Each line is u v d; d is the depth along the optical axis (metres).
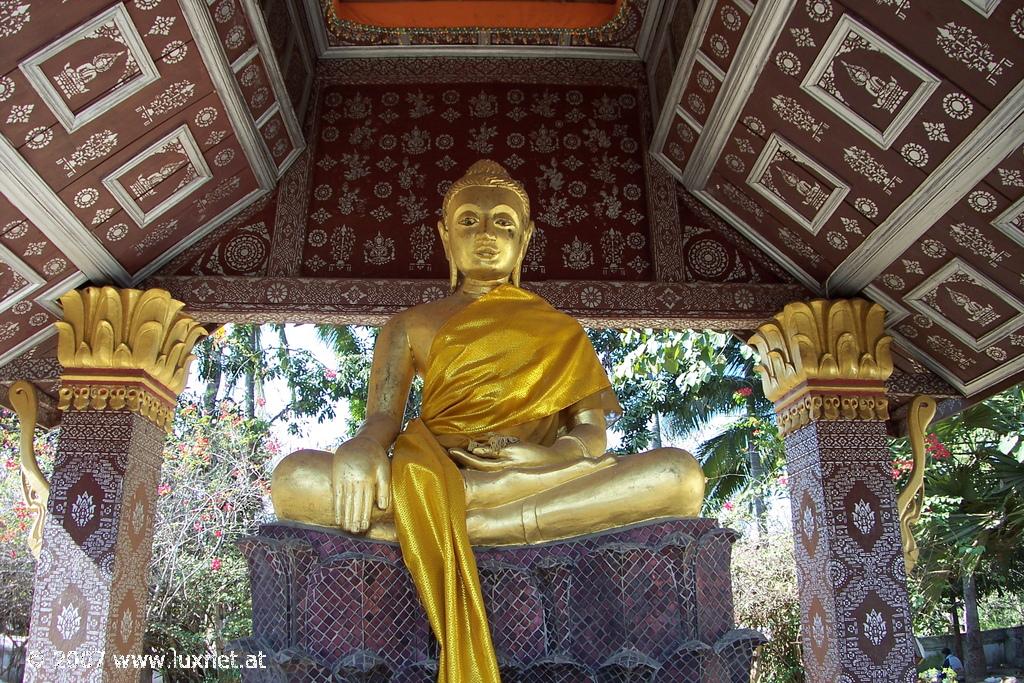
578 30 5.97
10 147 4.11
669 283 5.48
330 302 5.34
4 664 8.69
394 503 2.77
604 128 5.95
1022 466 9.16
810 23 4.14
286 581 2.70
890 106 4.23
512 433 3.21
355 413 11.26
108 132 4.37
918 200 4.53
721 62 4.80
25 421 5.07
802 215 5.20
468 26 5.94
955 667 10.26
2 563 8.96
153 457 5.01
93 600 4.45
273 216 5.60
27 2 3.61
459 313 3.44
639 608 2.64
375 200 5.70
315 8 5.79
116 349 4.85
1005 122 3.88
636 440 10.83
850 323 5.22
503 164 5.82
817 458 4.98
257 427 10.88
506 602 2.68
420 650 2.68
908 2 3.72
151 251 5.26
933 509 10.05
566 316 3.53
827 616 4.79
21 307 5.01
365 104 5.97
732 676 2.66
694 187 5.68
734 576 10.15
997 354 5.27
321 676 2.52
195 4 4.05
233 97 4.73
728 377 10.57
